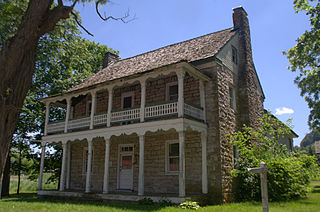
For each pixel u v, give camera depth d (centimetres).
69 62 2402
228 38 1559
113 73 1814
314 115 2281
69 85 2309
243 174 1327
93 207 1026
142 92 1266
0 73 580
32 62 620
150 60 1709
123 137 1580
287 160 1239
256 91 1750
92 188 1708
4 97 565
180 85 1150
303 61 2134
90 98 1905
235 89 1562
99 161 1725
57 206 1091
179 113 1124
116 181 1605
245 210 918
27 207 1076
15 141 2228
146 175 1471
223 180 1219
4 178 2083
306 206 1028
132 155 1579
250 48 1747
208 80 1339
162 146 1442
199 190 1260
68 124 1571
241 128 1535
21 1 862
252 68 1723
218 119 1277
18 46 592
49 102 1742
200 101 1316
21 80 592
